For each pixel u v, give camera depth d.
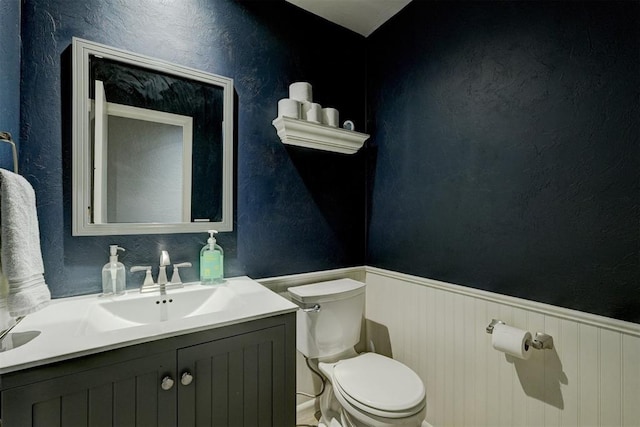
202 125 1.37
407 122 1.66
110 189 1.17
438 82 1.49
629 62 0.90
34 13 1.04
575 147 1.02
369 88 1.93
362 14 1.74
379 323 1.82
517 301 1.17
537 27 1.12
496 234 1.25
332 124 1.62
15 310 0.74
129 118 1.20
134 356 0.79
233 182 1.46
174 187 1.30
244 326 0.96
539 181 1.11
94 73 1.13
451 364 1.41
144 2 1.24
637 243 0.89
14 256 0.75
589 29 0.98
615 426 0.93
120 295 1.13
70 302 1.06
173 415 0.84
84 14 1.12
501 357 1.22
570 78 1.03
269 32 1.57
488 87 1.28
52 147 1.06
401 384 1.21
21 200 0.78
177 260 1.31
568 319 1.03
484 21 1.29
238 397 0.95
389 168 1.78
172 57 1.29
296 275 1.65
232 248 1.46
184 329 0.85
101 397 0.75
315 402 1.67
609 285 0.95
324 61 1.77
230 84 1.43
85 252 1.12
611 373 0.94
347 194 1.87
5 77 0.90
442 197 1.47
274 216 1.59
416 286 1.59
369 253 1.92
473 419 1.32
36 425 0.68
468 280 1.36
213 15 1.40
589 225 0.99
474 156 1.33
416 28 1.61
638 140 0.89
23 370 0.67
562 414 1.05
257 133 1.53
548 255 1.09
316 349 1.42
